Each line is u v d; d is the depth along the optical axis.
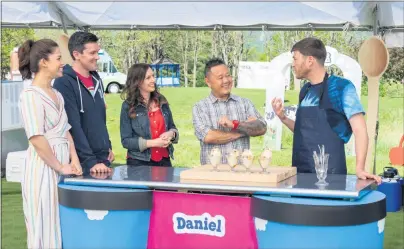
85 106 4.38
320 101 4.14
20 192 8.02
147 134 4.84
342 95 4.03
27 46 4.01
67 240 4.00
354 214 3.38
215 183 3.66
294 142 4.34
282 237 3.46
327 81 4.14
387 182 7.08
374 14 7.07
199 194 3.81
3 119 8.79
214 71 4.67
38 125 3.88
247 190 3.56
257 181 3.71
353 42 14.25
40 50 3.96
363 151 3.91
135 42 17.28
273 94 7.77
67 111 4.27
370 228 3.47
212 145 4.67
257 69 7.79
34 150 4.02
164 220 3.90
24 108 3.91
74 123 4.27
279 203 3.44
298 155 4.27
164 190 3.90
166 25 8.14
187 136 15.21
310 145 4.18
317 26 7.73
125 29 8.26
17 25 8.39
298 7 7.38
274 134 7.81
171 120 5.02
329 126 4.12
